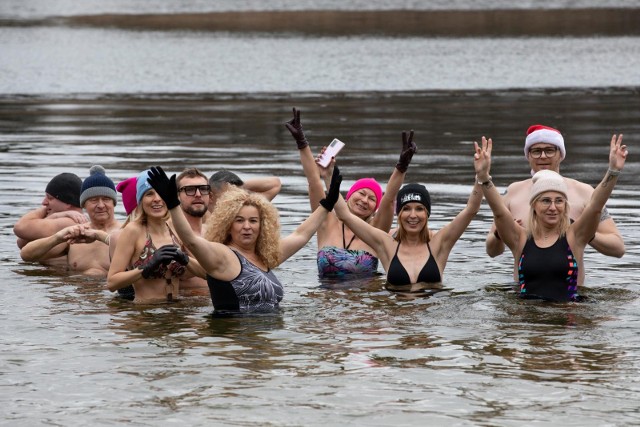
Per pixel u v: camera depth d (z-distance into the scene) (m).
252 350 9.23
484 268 12.77
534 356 9.00
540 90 35.84
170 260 11.12
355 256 12.78
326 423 7.39
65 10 79.88
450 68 42.62
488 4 83.06
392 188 12.74
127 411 7.67
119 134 25.98
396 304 11.04
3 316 10.53
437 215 15.86
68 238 12.61
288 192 17.92
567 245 11.23
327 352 9.15
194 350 9.23
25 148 23.44
